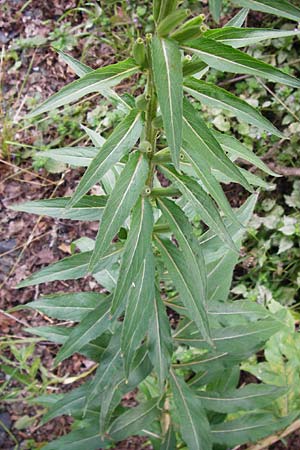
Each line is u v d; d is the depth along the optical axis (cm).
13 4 130
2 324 111
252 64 43
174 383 69
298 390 90
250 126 112
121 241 60
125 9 122
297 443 102
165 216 54
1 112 123
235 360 71
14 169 121
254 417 76
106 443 74
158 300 62
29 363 109
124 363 56
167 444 76
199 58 46
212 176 46
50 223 118
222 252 65
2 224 118
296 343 93
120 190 47
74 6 128
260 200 112
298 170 109
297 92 111
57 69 126
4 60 127
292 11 41
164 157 52
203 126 45
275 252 111
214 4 39
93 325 62
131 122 47
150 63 46
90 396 64
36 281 60
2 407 106
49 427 105
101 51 126
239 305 70
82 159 58
